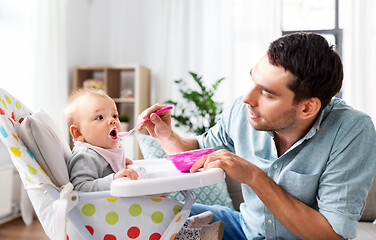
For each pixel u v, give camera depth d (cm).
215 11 349
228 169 88
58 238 76
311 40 89
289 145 106
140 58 371
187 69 355
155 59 368
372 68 329
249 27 346
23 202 265
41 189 84
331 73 88
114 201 81
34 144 86
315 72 86
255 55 345
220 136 131
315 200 105
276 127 95
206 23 352
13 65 284
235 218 127
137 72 327
